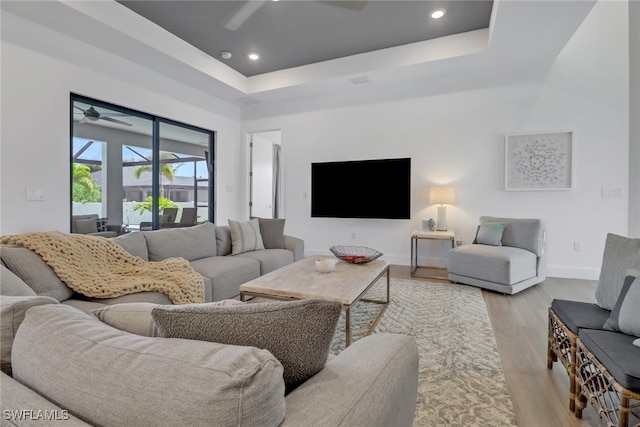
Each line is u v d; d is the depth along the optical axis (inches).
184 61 162.6
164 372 22.5
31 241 78.4
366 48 170.1
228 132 229.5
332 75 183.9
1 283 60.1
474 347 88.4
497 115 173.3
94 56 145.1
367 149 202.1
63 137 134.7
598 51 156.2
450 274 153.5
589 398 56.3
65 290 78.1
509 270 131.6
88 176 150.2
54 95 131.1
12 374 28.7
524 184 168.2
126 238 105.5
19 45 120.3
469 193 179.9
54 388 24.9
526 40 139.4
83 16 120.8
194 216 208.4
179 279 93.0
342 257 118.7
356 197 198.7
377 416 28.2
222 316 29.4
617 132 153.6
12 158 119.2
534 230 148.8
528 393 67.9
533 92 166.6
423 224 184.2
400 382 34.2
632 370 45.9
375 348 38.9
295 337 29.5
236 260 127.6
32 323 29.1
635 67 139.3
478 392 68.2
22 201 122.2
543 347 88.5
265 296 85.0
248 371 21.8
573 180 160.2
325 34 155.4
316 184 209.6
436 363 80.1
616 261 68.7
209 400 20.6
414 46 164.2
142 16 140.8
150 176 180.1
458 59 159.5
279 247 158.9
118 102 155.9
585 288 143.9
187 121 195.8
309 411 26.1
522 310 117.0
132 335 28.4
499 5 113.7
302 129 220.1
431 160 187.5
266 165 270.7
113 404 22.5
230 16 140.6
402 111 193.0
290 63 189.2
